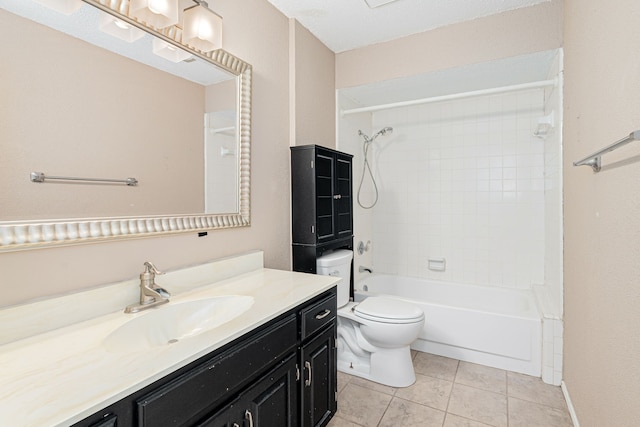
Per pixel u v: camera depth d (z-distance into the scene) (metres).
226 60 1.66
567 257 1.86
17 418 0.59
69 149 1.07
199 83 1.54
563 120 1.99
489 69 2.39
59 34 1.04
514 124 2.87
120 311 1.16
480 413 1.72
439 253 3.20
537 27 2.10
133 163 1.26
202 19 1.39
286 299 1.30
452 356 2.33
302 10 2.13
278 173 2.08
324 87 2.61
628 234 0.97
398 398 1.87
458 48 2.33
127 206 1.24
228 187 1.70
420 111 3.26
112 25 1.18
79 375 0.74
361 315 2.01
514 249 2.89
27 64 0.97
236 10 1.77
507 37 2.18
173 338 1.20
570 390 1.74
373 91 2.86
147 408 0.74
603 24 1.21
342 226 2.37
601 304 1.21
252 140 1.88
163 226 1.36
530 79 2.61
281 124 2.12
